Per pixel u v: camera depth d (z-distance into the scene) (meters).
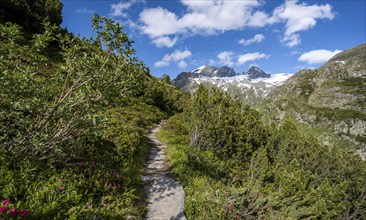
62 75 6.52
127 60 6.61
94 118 6.50
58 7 27.91
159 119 28.52
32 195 5.24
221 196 8.02
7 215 4.27
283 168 12.31
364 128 139.38
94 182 7.11
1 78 4.92
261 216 7.76
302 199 9.05
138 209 7.10
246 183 10.09
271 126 23.20
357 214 15.33
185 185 9.70
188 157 11.98
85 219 5.38
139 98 32.56
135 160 11.70
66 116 6.16
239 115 18.64
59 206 5.28
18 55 5.57
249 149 13.99
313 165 17.53
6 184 5.26
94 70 6.19
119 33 6.29
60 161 7.16
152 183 9.49
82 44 6.32
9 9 23.28
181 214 7.33
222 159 14.16
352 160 22.36
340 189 11.95
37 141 5.99
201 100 18.91
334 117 154.88
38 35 5.58
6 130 5.99
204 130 15.20
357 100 192.62
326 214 8.73
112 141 11.91
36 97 5.80
